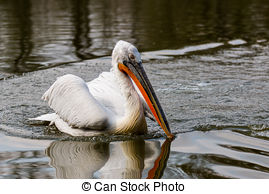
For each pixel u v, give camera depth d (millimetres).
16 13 28562
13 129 9797
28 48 18469
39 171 7293
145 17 27344
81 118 9234
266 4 33469
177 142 8812
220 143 8625
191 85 13680
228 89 13172
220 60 17000
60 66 15773
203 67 15953
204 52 18312
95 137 9281
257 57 17391
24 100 12094
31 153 8234
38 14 28109
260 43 19828
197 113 10906
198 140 8875
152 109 9125
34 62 16250
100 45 19078
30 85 13562
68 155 8141
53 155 8117
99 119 9133
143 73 9172
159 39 20562
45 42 19562
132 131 9266
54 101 9625
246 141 8727
